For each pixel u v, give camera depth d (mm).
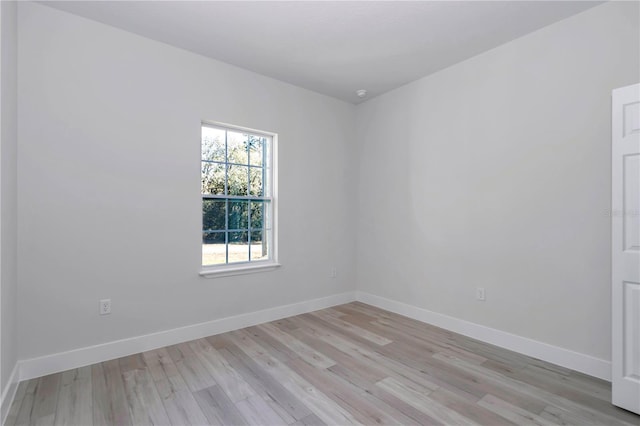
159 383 2244
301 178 3850
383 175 4039
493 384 2242
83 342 2492
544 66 2625
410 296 3717
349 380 2293
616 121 2023
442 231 3396
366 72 3449
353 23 2559
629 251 1967
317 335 3141
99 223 2566
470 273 3143
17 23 2242
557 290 2562
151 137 2807
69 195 2439
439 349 2826
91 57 2529
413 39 2797
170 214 2904
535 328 2684
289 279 3740
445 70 3355
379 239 4094
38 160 2322
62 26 2414
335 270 4180
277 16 2469
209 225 3254
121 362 2551
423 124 3580
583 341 2422
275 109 3607
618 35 2254
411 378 2322
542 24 2582
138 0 2281
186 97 2992
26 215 2277
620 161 2008
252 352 2748
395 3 2309
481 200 3057
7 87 1969
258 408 1971
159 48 2848
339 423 1833
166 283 2885
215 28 2637
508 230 2863
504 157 2887
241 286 3357
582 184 2430
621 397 1968
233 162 3430
